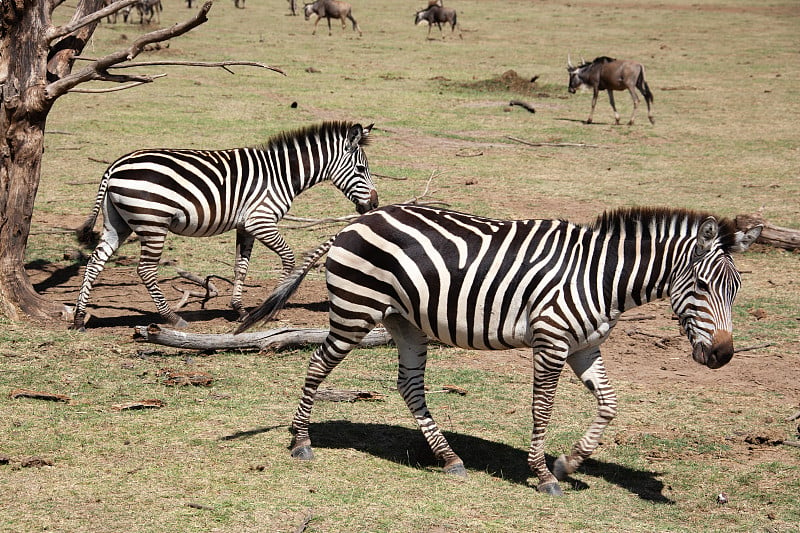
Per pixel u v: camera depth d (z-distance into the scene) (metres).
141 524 6.72
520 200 20.91
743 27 57.81
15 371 10.12
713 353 7.39
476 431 9.30
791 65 43.56
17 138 12.05
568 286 7.69
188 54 41.16
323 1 52.47
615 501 7.83
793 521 7.56
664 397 10.58
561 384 11.00
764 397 10.65
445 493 7.71
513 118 31.59
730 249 7.60
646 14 65.56
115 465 7.84
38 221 18.09
